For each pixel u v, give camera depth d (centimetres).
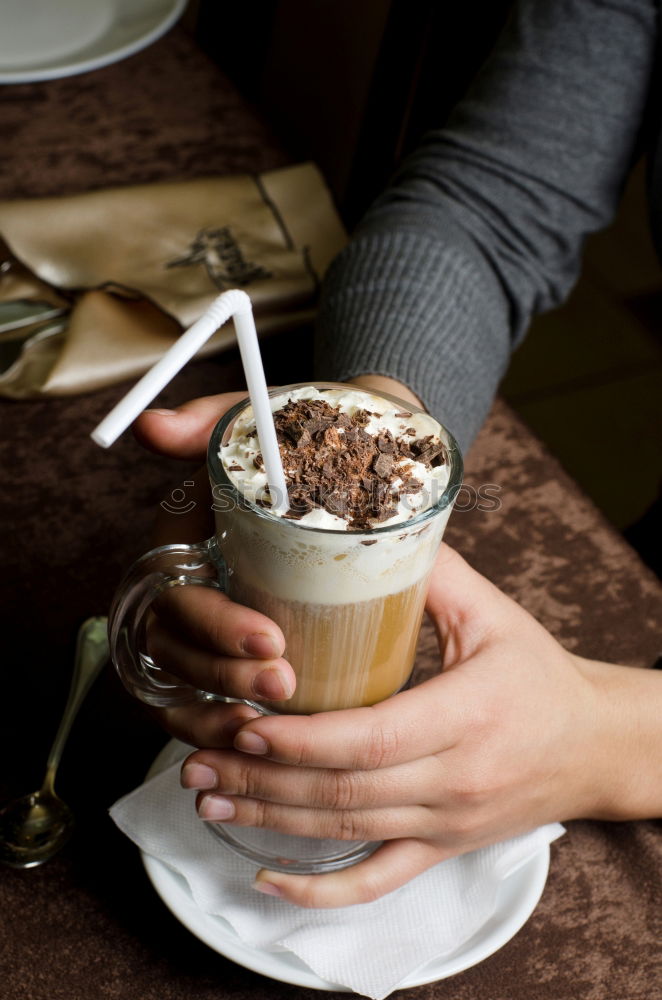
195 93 94
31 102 91
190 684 46
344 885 46
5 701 52
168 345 67
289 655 45
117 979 45
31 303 70
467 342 66
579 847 50
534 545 60
